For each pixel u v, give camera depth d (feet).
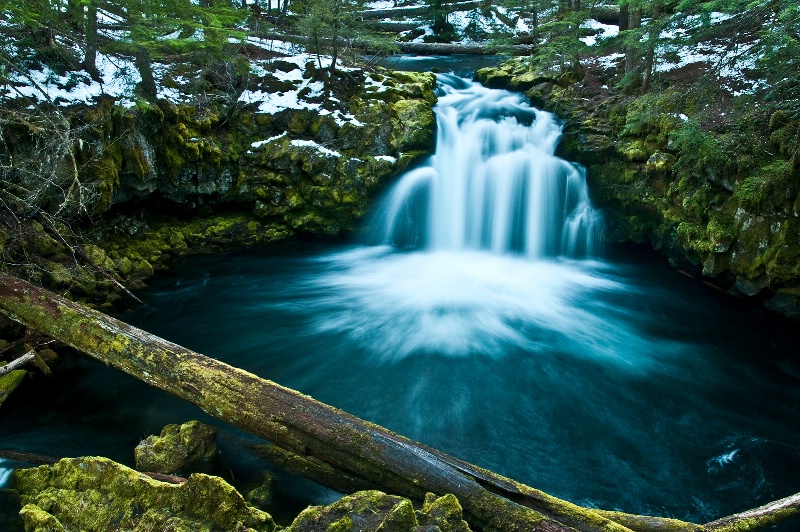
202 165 35.55
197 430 16.29
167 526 11.38
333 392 22.30
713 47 43.04
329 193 37.27
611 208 38.42
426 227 40.11
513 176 39.04
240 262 36.01
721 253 30.42
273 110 38.96
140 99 31.14
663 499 16.98
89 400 20.66
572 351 26.37
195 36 33.12
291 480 15.87
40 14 28.45
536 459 18.70
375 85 41.91
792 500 14.26
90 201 29.17
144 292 30.83
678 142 30.27
